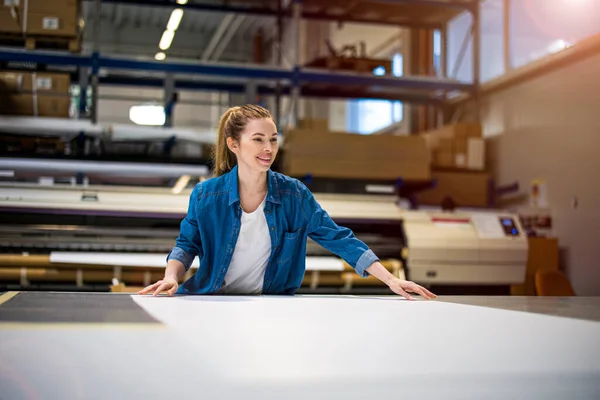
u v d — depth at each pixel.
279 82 5.46
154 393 0.64
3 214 4.25
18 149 4.83
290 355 0.80
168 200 4.21
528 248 4.77
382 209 4.50
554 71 5.11
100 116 11.53
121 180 4.89
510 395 0.71
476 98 5.82
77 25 4.84
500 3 6.48
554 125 5.11
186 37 11.52
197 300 1.43
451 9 5.88
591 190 4.73
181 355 0.78
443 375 0.72
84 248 4.10
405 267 4.41
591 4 5.01
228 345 0.85
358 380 0.69
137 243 4.07
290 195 1.76
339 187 5.10
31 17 4.65
